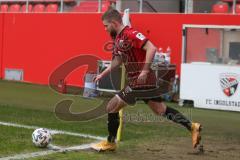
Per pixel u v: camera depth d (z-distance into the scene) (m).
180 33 48.97
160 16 50.19
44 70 59.25
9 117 34.12
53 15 58.41
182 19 48.75
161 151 24.98
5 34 62.81
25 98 45.59
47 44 58.94
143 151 24.84
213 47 43.09
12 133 28.16
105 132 29.52
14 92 50.12
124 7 56.84
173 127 32.03
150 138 28.22
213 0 55.59
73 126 31.34
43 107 39.97
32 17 60.28
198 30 43.66
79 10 61.38
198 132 23.89
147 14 51.00
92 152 24.16
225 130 32.53
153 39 50.69
